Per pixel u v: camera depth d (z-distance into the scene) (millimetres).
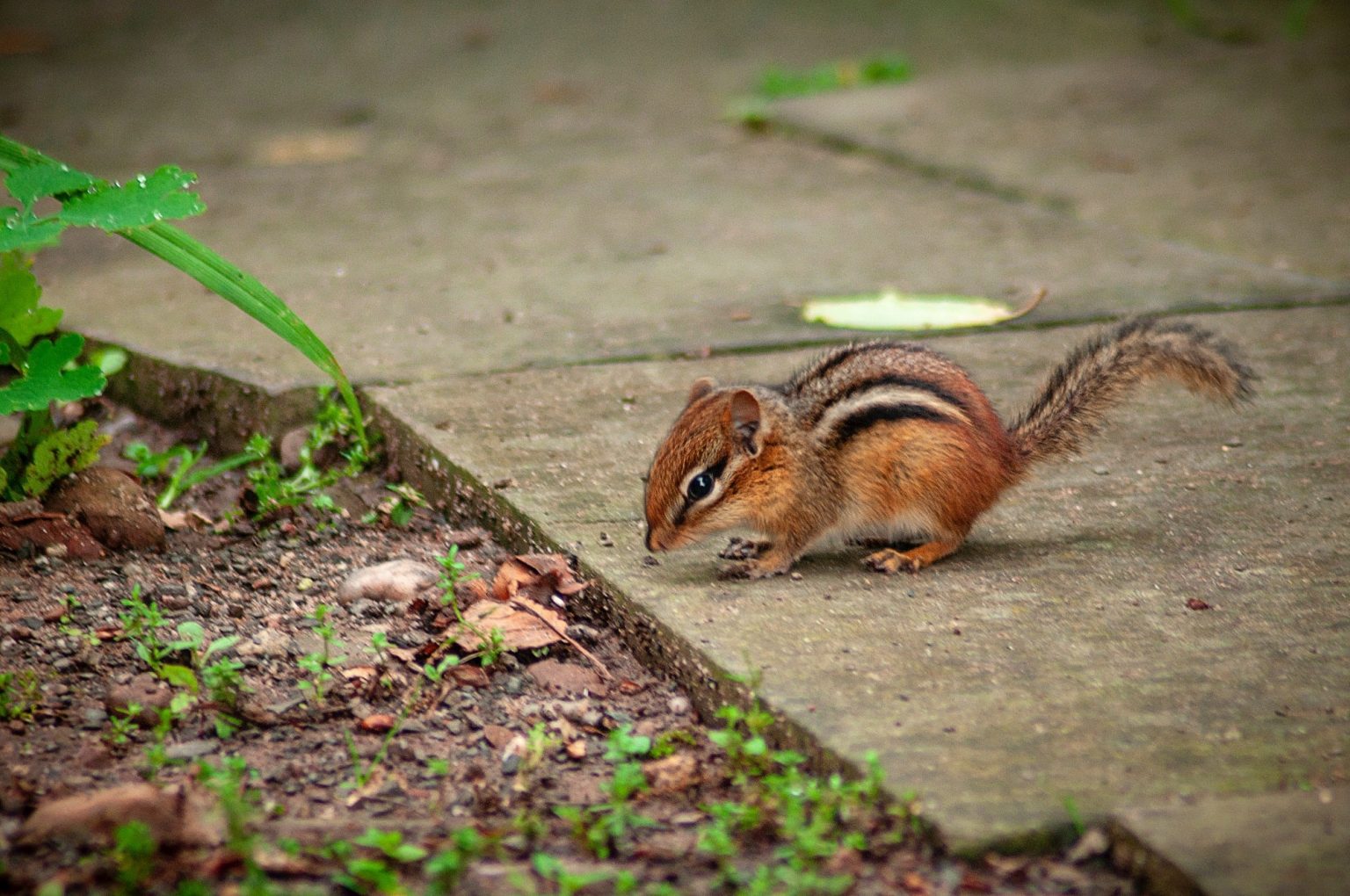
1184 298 14625
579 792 7422
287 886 6406
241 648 8844
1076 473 10891
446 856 6441
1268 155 20109
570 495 10367
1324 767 6918
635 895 6406
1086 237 17031
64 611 9219
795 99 24828
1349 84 23594
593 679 8609
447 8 35906
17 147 10086
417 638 9047
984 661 8047
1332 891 5980
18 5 37031
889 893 6340
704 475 9328
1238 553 9383
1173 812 6566
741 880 6500
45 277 16188
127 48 32125
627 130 24109
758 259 16609
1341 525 9711
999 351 13281
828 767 7188
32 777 7367
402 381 12617
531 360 13195
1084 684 7758
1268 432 11445
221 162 22109
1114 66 26016
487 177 21062
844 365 10000
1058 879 6395
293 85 28188
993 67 26766
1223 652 8078
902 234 17562
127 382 13391
